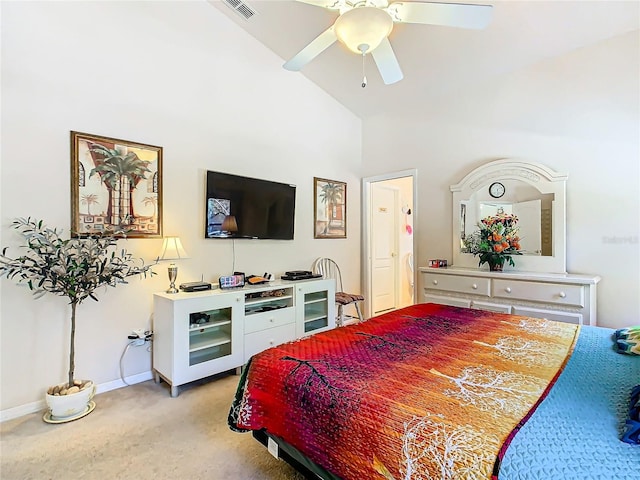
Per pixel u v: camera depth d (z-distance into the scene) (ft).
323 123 14.23
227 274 11.09
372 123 15.48
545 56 10.29
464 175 12.42
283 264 12.84
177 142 9.86
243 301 9.62
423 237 13.62
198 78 10.31
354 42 6.37
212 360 8.96
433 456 3.05
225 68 10.96
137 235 9.07
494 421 3.28
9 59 7.23
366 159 15.78
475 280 10.78
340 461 3.84
